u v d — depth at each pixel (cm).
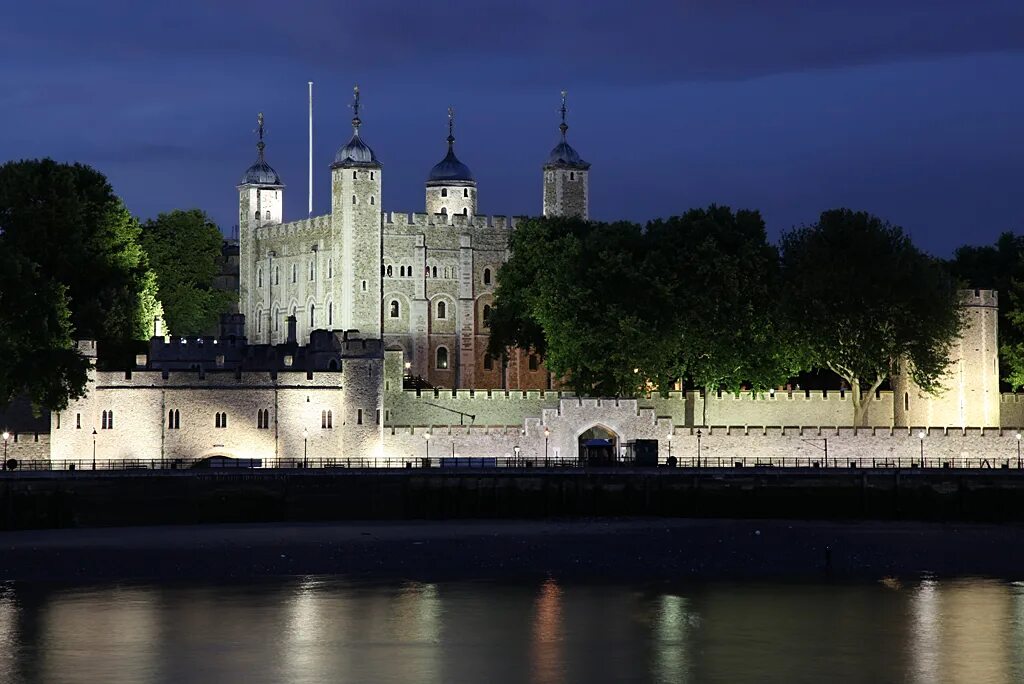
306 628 10719
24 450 16162
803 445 18100
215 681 9612
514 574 12519
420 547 13312
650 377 18175
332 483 15000
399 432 17375
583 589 11988
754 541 13775
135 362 17238
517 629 10750
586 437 17862
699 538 13862
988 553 13475
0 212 18200
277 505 14862
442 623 10881
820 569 12850
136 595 11619
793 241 19250
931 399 19125
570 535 13925
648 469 15988
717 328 18362
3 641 10362
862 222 18950
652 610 11312
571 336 18425
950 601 11662
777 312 18562
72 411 16325
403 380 19838
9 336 15400
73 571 12362
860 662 10062
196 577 12238
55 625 10756
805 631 10769
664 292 18350
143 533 13850
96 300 17975
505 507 15312
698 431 17950
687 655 10194
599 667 9919
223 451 16712
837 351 18588
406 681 9625
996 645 10444
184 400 16600
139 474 14575
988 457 18388
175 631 10619
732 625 10912
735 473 15750
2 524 14100
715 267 18525
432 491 15188
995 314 19462
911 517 15850
